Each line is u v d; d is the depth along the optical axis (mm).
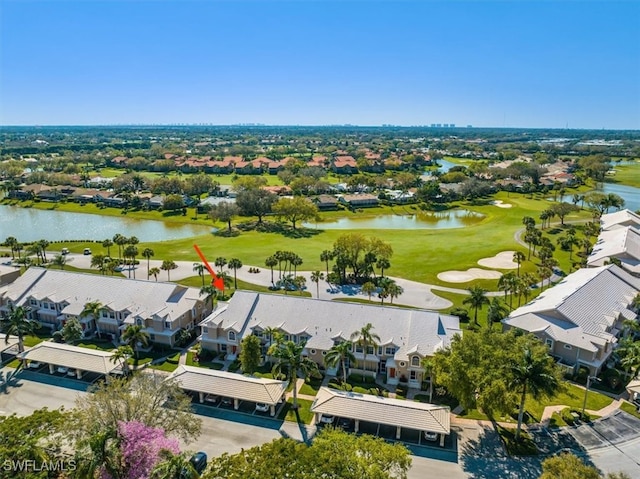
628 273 95500
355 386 64625
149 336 75875
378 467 38719
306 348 68125
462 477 47875
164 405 53719
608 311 76438
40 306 83750
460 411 59312
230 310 74625
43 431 43156
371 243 107500
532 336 61344
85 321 79250
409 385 64438
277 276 111000
